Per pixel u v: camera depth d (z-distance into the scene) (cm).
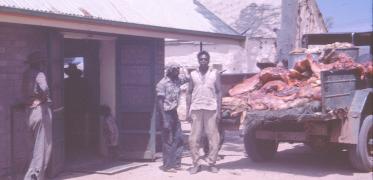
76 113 1105
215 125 885
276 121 854
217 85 880
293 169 934
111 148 1016
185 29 1069
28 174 776
